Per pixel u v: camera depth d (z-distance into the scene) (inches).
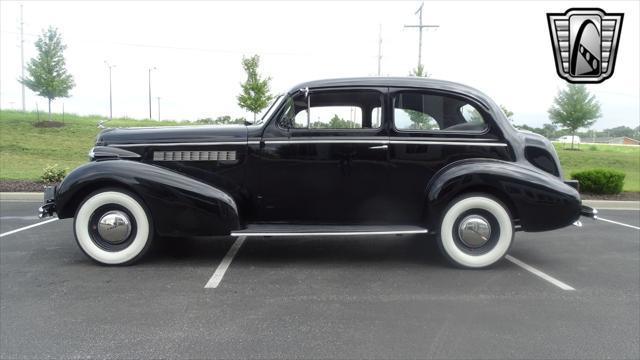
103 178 177.9
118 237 184.2
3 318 135.8
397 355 115.3
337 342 122.1
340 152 187.0
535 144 192.2
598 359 114.4
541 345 121.4
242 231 182.5
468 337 125.8
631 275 183.6
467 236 185.2
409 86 187.2
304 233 181.2
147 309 143.1
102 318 136.3
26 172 482.9
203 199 180.5
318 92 187.2
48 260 195.0
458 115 189.5
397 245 227.8
